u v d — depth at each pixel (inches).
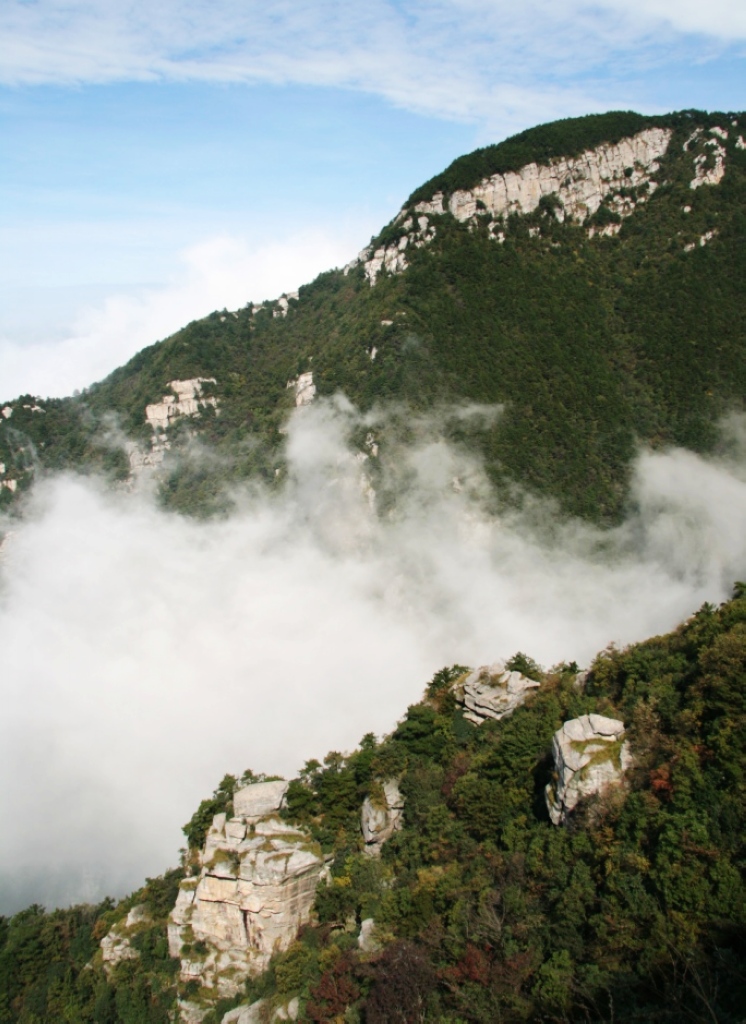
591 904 1641.2
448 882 1951.3
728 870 1483.8
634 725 1921.8
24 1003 2578.7
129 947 2495.1
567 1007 1483.8
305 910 2219.5
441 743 2527.1
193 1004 2162.9
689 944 1446.9
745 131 7199.8
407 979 1692.9
